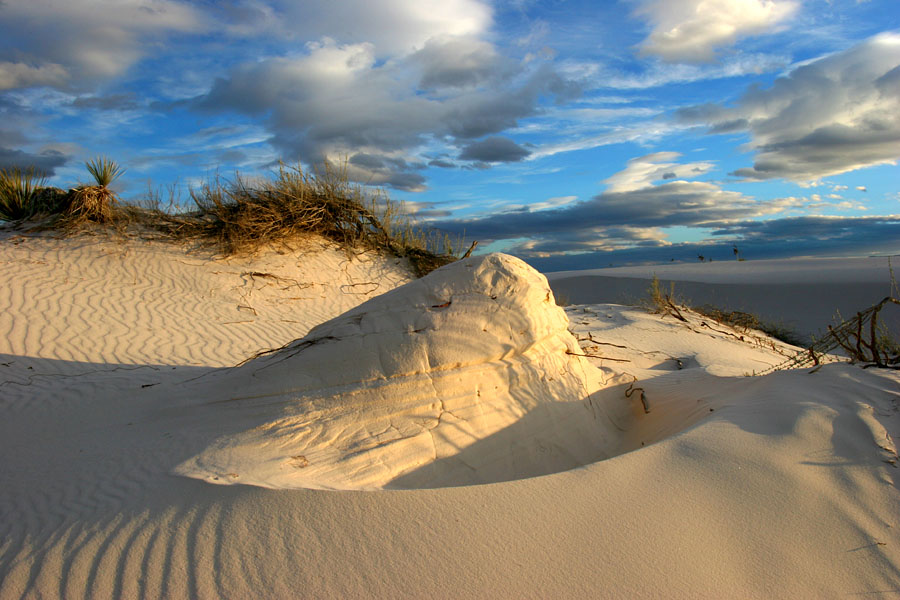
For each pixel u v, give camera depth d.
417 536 2.88
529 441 4.47
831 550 2.83
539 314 5.07
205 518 3.09
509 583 2.60
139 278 11.78
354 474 3.73
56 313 9.70
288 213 14.55
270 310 12.09
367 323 4.85
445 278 5.11
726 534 2.93
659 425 5.14
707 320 13.22
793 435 3.68
